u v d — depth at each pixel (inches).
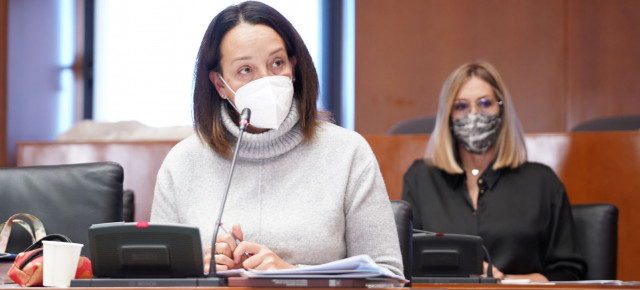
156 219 105.9
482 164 166.4
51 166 118.8
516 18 320.8
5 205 115.5
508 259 158.6
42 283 83.2
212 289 72.9
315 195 101.4
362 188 101.4
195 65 105.6
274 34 101.1
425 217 166.4
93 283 77.4
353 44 331.6
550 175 164.6
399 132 228.4
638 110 309.1
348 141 104.3
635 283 120.6
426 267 122.4
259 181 102.9
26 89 313.1
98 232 79.4
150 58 336.5
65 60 336.2
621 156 180.1
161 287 73.5
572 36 315.6
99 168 117.2
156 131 214.7
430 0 327.9
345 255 102.4
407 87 327.9
